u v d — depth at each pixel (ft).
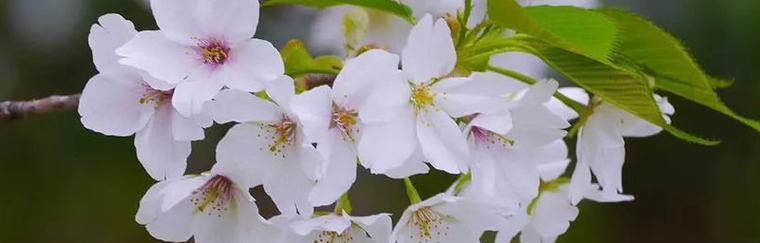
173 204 1.66
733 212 3.29
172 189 1.67
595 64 1.66
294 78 1.74
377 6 1.75
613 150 1.77
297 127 1.65
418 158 1.65
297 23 2.57
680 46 1.70
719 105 1.72
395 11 1.75
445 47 1.65
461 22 1.72
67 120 2.83
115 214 2.94
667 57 1.72
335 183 1.64
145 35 1.65
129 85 1.69
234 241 1.71
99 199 2.93
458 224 1.73
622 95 1.67
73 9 2.62
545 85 1.66
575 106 1.77
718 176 3.26
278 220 1.67
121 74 1.68
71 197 2.93
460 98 1.65
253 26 1.65
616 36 1.65
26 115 1.94
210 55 1.66
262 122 1.65
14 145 2.87
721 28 2.64
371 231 1.68
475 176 1.69
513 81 1.68
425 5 1.97
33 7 2.62
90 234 2.93
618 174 1.77
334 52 2.26
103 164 2.90
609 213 3.35
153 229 1.71
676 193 3.33
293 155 1.65
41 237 2.92
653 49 1.71
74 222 2.93
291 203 1.66
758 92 2.80
